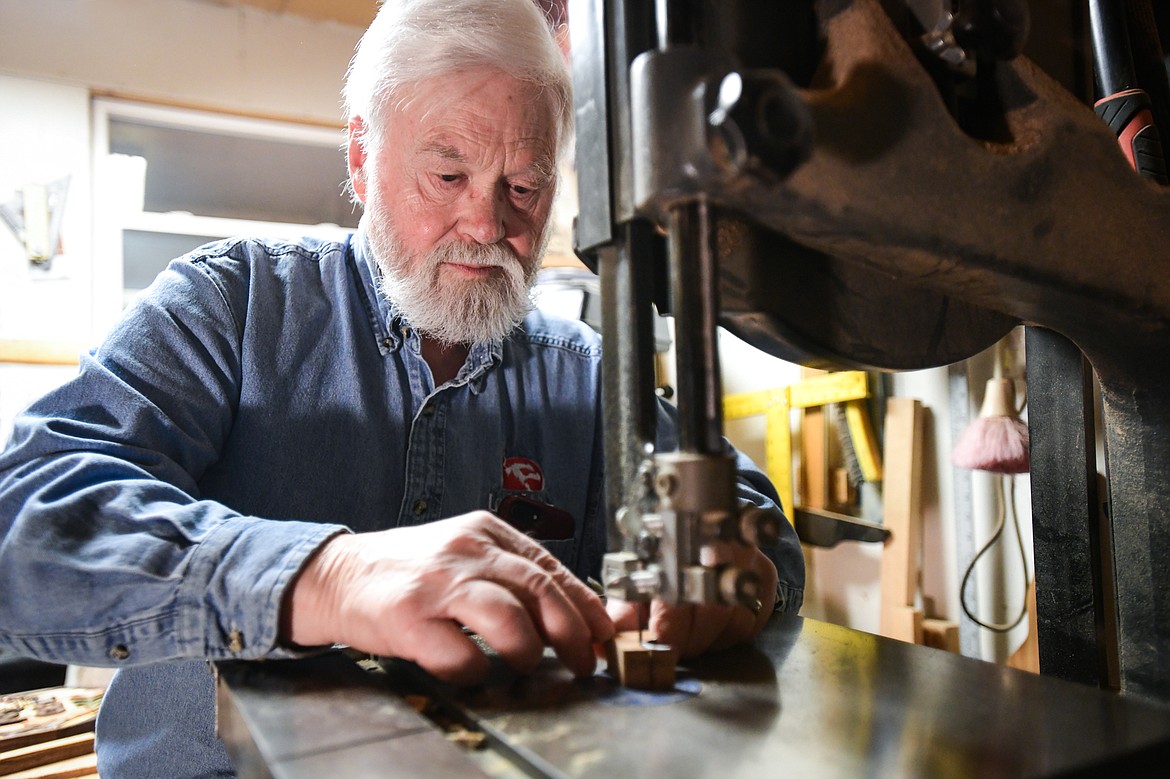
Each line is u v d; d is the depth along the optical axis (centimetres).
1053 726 46
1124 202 53
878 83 45
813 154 42
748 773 40
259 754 44
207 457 98
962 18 50
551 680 57
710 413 44
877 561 192
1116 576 68
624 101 49
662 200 42
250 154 272
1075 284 53
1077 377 71
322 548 64
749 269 55
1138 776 42
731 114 37
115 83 235
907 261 49
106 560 65
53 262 222
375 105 102
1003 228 49
